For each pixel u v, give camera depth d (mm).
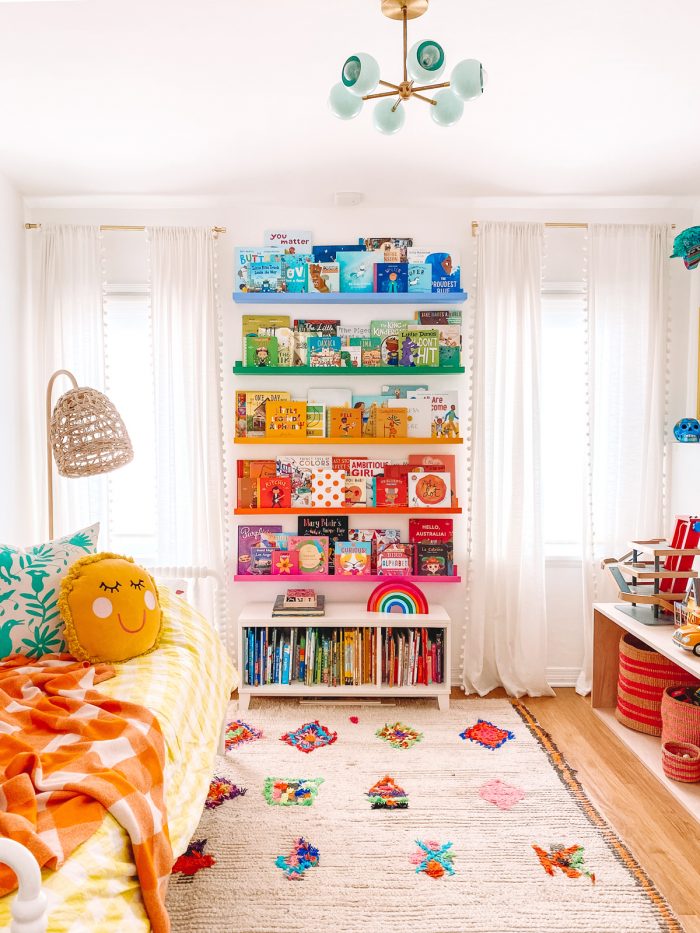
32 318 3477
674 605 2871
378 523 3602
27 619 2209
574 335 3664
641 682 2938
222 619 3521
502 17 2012
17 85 2379
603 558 3516
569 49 2180
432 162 3043
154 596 2291
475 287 3504
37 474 3482
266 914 1849
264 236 3496
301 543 3527
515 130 2738
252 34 2088
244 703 3242
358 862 2070
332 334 3512
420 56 1609
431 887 1957
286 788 2488
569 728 3076
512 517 3508
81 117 2617
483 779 2578
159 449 3477
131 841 1342
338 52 2195
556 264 3594
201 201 3475
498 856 2100
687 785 2477
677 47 2172
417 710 3264
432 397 3510
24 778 1334
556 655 3682
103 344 3469
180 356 3494
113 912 1198
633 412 3564
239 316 3561
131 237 3520
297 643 3346
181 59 2223
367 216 3557
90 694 1840
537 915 1845
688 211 3592
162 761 1627
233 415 3580
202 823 2273
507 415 3559
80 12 1965
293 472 3521
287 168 3096
